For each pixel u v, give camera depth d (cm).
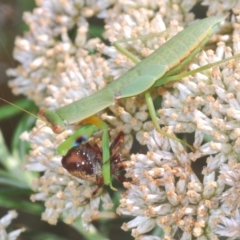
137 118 28
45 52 32
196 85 28
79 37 31
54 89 30
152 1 30
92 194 28
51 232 33
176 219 27
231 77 27
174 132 28
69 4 31
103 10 32
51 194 29
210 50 28
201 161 31
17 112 32
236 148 27
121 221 30
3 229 30
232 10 30
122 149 28
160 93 28
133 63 29
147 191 27
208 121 27
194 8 32
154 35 29
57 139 29
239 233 27
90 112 27
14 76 34
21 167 29
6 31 33
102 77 29
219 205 27
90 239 30
